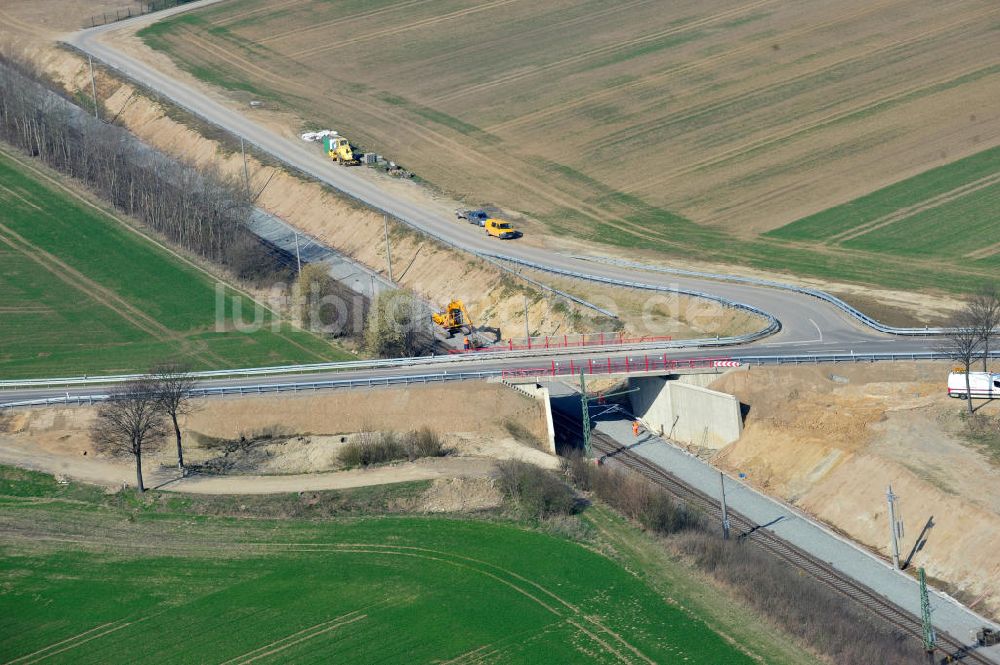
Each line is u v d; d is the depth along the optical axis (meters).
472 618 145.12
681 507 166.12
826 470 169.50
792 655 136.00
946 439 167.00
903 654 136.00
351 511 168.00
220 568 156.62
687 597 147.38
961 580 148.25
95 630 145.25
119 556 159.25
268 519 166.88
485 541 160.88
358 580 153.38
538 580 152.12
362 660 138.12
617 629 142.12
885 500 160.88
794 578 150.25
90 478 175.12
